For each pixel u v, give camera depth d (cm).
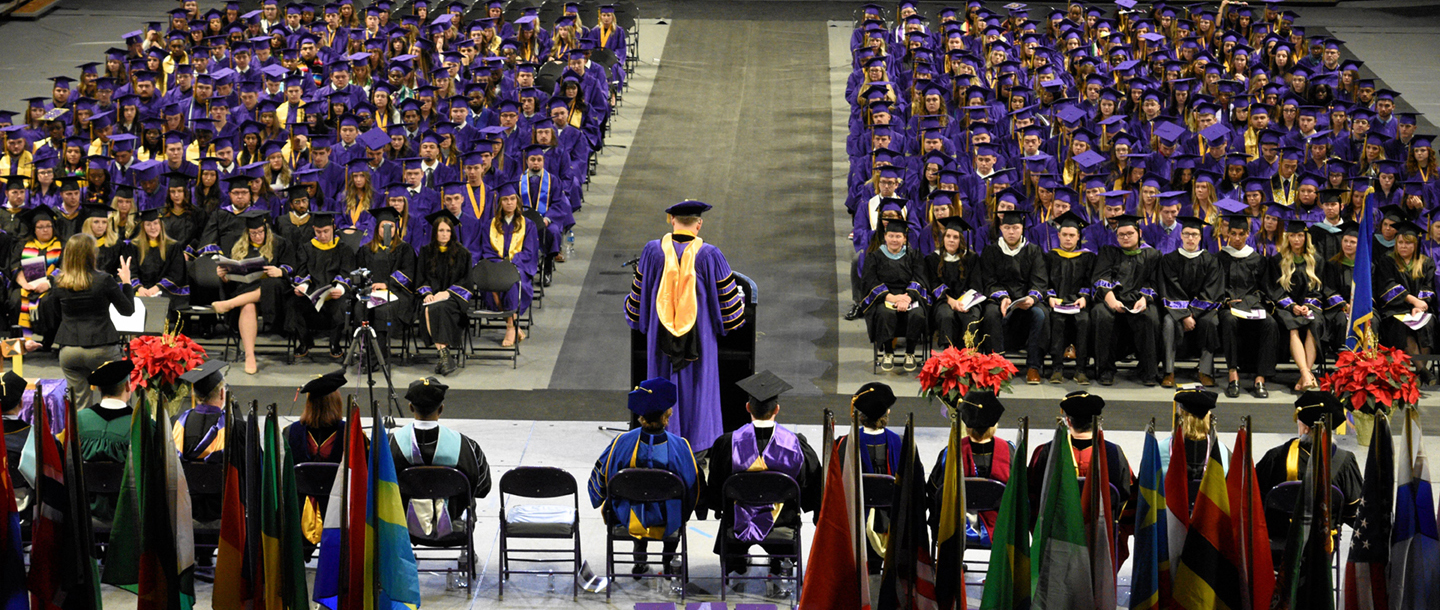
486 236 1395
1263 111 1822
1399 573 626
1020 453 622
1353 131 1838
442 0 2884
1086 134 1625
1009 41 2444
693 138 2200
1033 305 1250
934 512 729
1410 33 2967
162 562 649
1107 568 642
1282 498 705
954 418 629
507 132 1806
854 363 1295
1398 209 1284
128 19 3008
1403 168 1670
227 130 1827
